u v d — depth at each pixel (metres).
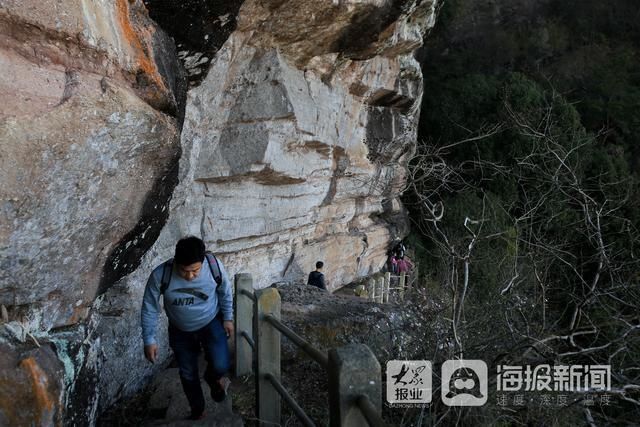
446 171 8.48
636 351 4.21
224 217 6.48
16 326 2.28
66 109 2.16
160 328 5.06
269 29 6.08
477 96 17.67
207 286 3.05
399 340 5.04
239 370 4.31
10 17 2.06
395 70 10.56
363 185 11.49
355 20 7.07
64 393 2.46
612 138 17.64
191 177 5.76
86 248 2.65
